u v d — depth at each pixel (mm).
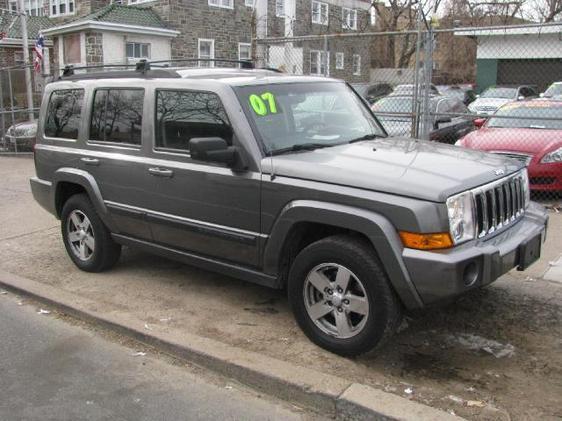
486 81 25906
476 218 3898
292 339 4473
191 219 4918
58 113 6277
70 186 6254
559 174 8188
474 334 4488
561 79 24531
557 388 3721
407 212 3691
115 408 3740
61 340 4734
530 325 4602
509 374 3908
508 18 34812
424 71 9438
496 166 4281
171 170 4961
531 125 9430
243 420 3588
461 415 3447
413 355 4199
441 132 11438
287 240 4309
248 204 4465
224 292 5480
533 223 4531
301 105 4957
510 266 4008
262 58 12789
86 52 22203
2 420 3629
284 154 4500
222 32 26141
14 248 7148
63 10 27812
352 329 4094
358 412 3516
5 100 21688
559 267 5777
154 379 4094
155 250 5438
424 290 3691
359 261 3889
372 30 36156
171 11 23969
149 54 23547
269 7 26500
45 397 3883
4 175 12750
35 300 5531
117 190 5535
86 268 6125
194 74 5121
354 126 5223
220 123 4645
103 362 4352
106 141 5668
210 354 4172
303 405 3725
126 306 5207
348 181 3965
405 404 3480
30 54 27469
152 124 5164
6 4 31250
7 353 4520
